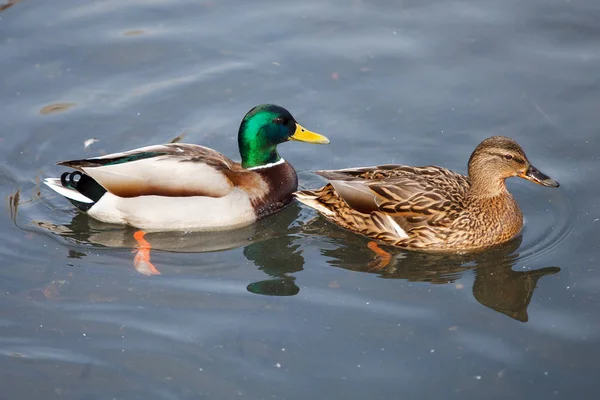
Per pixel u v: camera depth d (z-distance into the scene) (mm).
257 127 14750
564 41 17984
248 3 19797
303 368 11242
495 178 13516
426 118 16422
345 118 16547
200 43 18500
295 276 13250
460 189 13938
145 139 16219
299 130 15047
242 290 12883
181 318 12203
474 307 12344
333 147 15969
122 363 11352
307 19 19156
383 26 18828
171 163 14430
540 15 18766
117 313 12305
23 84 17438
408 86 17188
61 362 11375
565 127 15891
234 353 11508
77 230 14430
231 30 18875
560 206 14391
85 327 12000
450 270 13305
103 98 17156
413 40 18344
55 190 14586
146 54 18266
